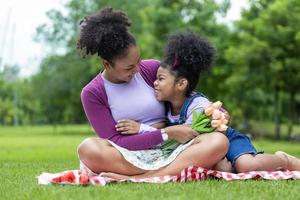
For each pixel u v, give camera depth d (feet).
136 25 111.65
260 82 85.25
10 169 22.39
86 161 15.67
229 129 17.22
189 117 16.38
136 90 16.67
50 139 86.89
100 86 16.55
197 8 91.76
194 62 16.40
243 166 16.40
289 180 15.51
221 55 89.51
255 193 12.90
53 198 12.28
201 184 14.33
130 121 16.17
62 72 127.54
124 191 13.12
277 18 80.23
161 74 16.55
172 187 13.74
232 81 85.40
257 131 111.65
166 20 90.58
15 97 191.52
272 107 129.29
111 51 15.70
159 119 16.89
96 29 15.72
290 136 89.92
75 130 151.74
